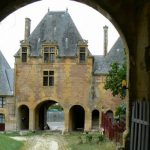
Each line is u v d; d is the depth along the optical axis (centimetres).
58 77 4612
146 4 912
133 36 1052
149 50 896
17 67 4659
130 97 1050
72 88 4581
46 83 4625
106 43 4859
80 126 5022
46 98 4616
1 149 2597
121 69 2489
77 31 4788
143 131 839
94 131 4434
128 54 1062
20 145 2997
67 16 4925
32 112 4600
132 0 1038
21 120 4741
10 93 4653
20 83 4650
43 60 4625
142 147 838
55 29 4822
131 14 1052
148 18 897
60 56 4609
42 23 4884
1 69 4825
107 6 1059
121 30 1060
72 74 4594
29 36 4788
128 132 1046
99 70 4575
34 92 4628
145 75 927
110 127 2655
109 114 4500
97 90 4531
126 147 1043
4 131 4516
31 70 4647
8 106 4647
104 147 2419
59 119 8106
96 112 4656
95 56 4784
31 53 4669
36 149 2812
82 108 5000
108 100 4491
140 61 986
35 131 4534
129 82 1051
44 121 5147
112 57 4697
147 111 817
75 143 3075
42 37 4766
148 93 892
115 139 2297
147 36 905
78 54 4584
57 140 3484
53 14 4969
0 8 1069
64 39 4719
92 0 1072
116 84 2517
